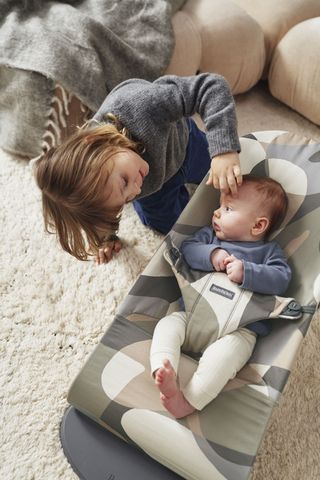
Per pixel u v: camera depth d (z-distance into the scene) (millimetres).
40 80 1241
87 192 807
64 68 1219
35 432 999
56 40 1236
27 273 1231
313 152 1021
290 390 1029
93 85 1252
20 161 1445
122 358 864
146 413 811
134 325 902
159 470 820
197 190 1030
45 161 851
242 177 1004
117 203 841
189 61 1409
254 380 835
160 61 1332
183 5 1510
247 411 804
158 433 793
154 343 875
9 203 1357
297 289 928
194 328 907
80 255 989
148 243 1279
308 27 1406
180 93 952
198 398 817
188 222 1018
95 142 825
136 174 839
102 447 851
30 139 1369
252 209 976
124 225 1311
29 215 1332
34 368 1086
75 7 1433
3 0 1353
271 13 1505
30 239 1288
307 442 968
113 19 1344
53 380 1067
